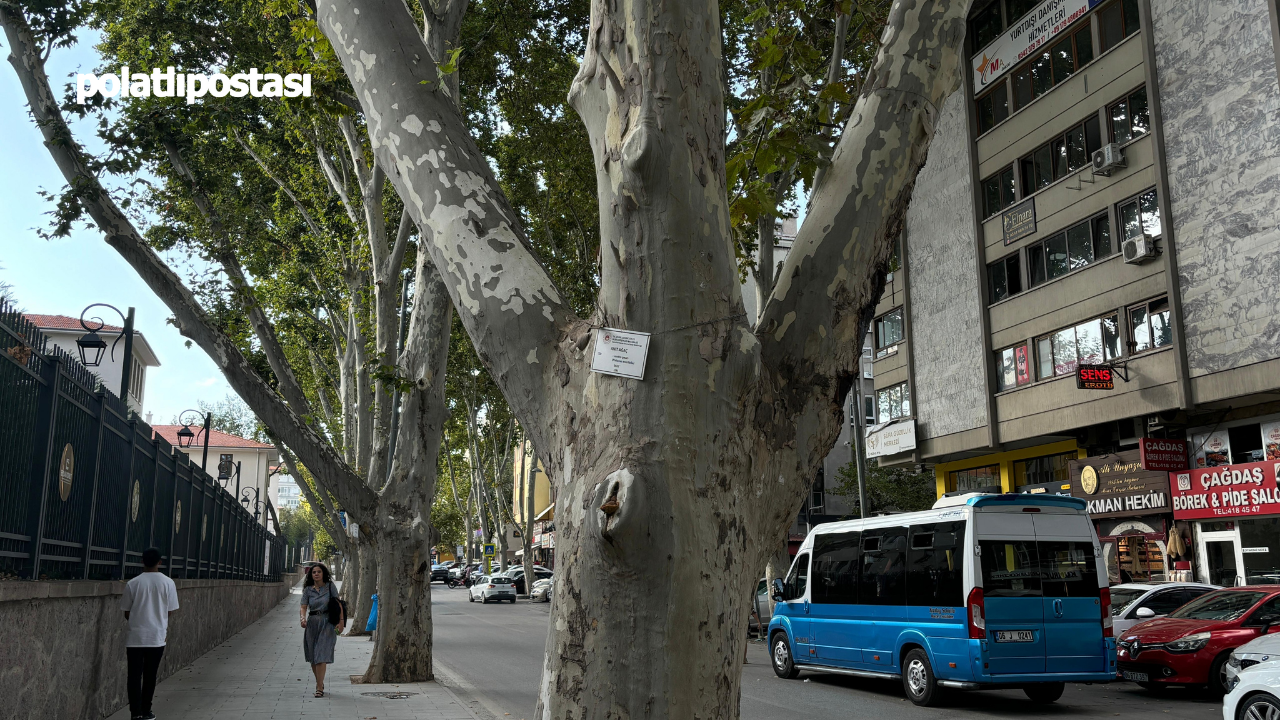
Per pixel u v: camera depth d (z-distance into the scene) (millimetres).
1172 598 13844
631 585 2896
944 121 27078
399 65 3949
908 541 12016
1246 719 7852
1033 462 25188
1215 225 18219
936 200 27266
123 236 8938
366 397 21594
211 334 9703
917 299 27969
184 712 9477
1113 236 20828
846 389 3479
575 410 3182
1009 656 10711
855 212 3512
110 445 9195
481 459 48812
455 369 37562
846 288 3471
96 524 8812
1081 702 11695
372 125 3965
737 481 3104
